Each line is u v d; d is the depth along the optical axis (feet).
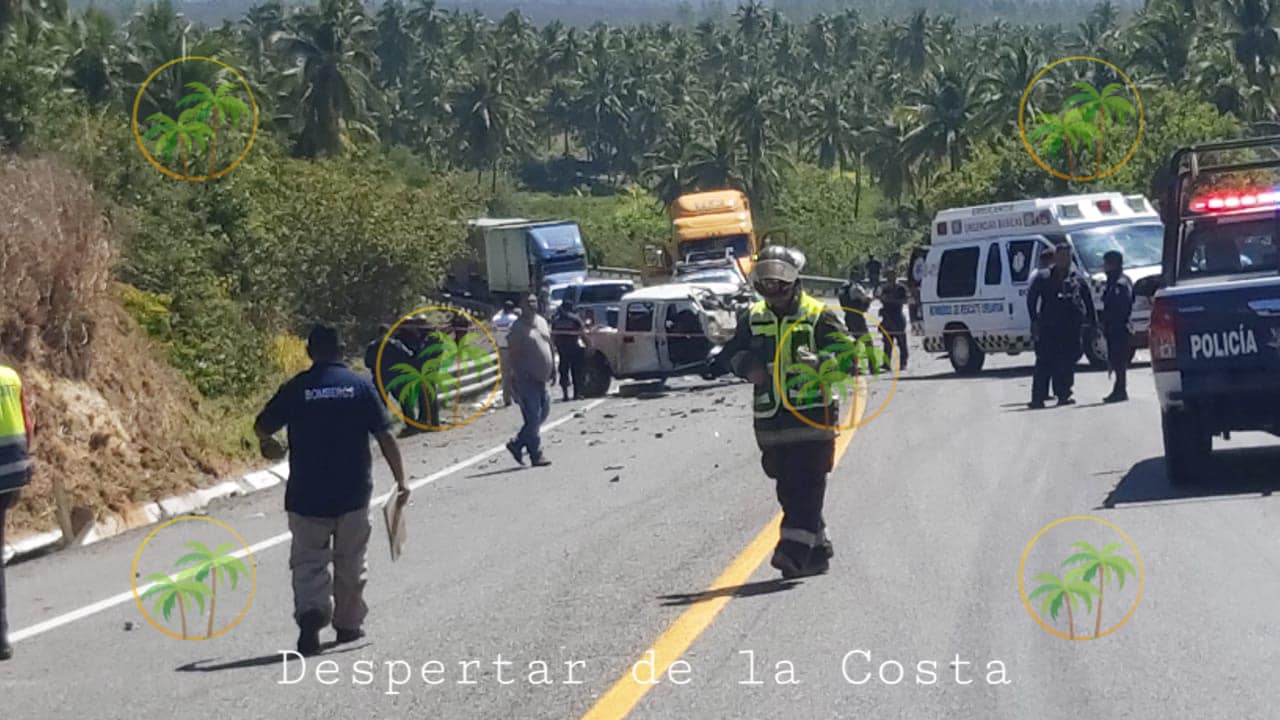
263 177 129.59
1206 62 277.64
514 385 61.11
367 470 30.45
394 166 197.06
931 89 362.12
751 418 73.87
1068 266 67.15
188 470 65.21
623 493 50.44
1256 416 41.93
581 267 221.05
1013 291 92.48
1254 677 24.09
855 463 52.21
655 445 65.10
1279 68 291.38
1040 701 23.39
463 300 228.43
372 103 276.82
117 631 33.58
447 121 536.42
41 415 58.34
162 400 69.21
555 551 39.86
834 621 29.14
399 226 144.36
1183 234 46.39
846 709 23.47
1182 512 38.60
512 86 530.27
